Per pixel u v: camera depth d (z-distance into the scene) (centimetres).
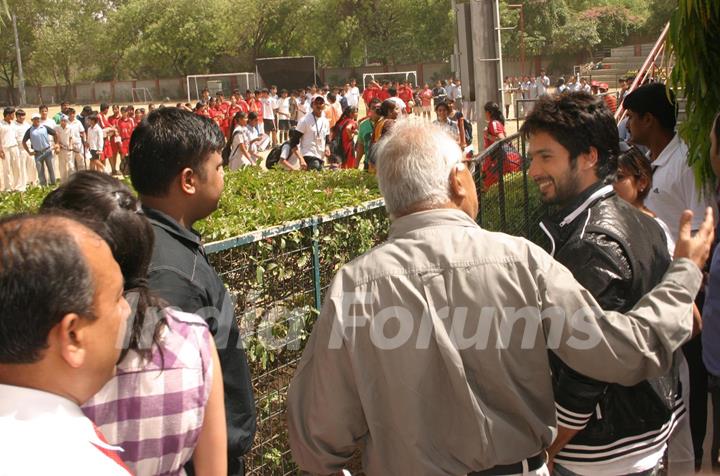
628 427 236
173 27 6234
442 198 214
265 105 2875
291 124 2961
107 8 6944
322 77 5778
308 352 220
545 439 209
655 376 207
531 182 738
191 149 245
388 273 205
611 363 199
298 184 552
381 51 5881
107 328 152
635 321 203
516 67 5294
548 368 206
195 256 241
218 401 204
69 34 6594
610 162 255
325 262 421
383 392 204
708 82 371
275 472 397
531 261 204
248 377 249
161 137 243
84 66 6856
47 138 1855
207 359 200
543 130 252
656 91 411
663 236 256
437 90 3641
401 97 3028
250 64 6316
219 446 204
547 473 217
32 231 144
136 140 247
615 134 254
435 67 5666
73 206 198
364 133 1076
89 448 138
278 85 4450
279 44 6253
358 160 1148
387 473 208
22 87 6100
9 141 1855
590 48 5541
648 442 240
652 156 422
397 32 5919
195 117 252
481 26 1025
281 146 1170
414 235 210
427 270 203
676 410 274
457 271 202
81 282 144
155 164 243
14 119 1886
